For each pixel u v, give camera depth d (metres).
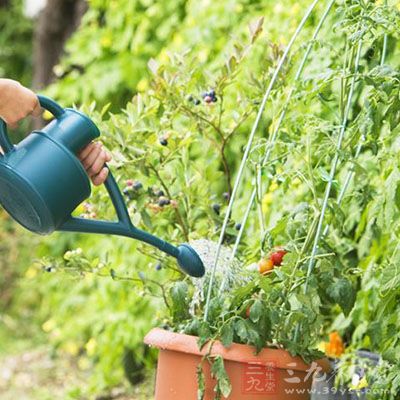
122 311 9.47
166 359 4.74
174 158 5.87
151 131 5.75
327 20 6.80
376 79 4.85
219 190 8.39
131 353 9.86
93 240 10.66
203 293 4.84
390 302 5.16
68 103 11.27
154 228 5.91
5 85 4.33
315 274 4.86
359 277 6.55
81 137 4.45
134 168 5.75
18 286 13.93
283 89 5.83
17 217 4.52
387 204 5.14
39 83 15.18
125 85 11.25
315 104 6.46
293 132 5.41
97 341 10.58
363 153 6.54
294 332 4.73
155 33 10.91
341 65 6.24
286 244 5.08
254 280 4.65
